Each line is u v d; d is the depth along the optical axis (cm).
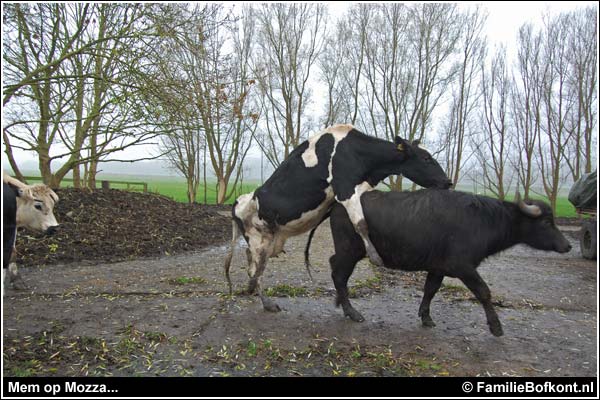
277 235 567
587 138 2219
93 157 1072
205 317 530
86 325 500
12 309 552
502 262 933
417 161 507
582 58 2205
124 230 1061
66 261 843
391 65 2428
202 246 1068
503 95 2419
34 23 865
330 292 648
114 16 937
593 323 519
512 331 488
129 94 767
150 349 438
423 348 441
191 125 865
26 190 629
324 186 514
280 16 2441
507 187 2727
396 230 462
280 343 453
